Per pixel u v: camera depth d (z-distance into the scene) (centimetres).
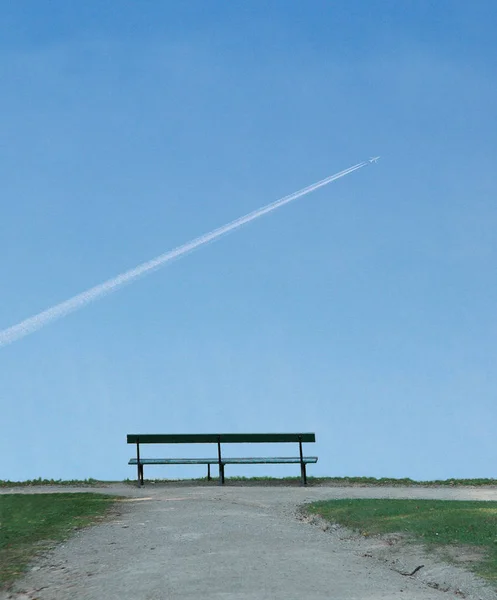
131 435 2100
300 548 1034
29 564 959
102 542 1108
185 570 878
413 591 807
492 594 778
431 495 1744
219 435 2100
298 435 2102
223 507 1481
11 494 1792
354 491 1833
